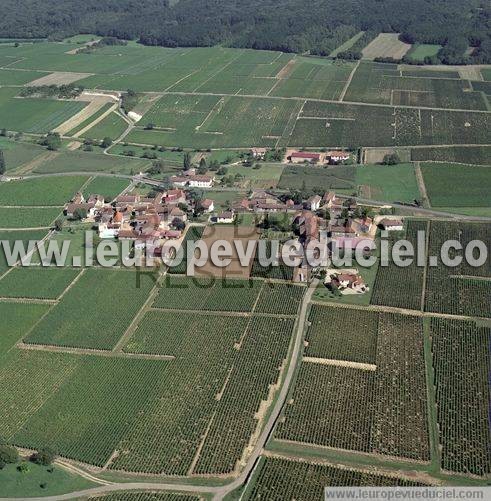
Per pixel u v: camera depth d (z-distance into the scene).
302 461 163.50
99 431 176.00
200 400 184.88
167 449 169.00
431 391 185.75
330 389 187.00
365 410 179.00
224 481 159.25
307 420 175.88
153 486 158.62
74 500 155.12
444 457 163.50
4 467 164.88
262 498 152.50
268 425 175.88
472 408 178.62
